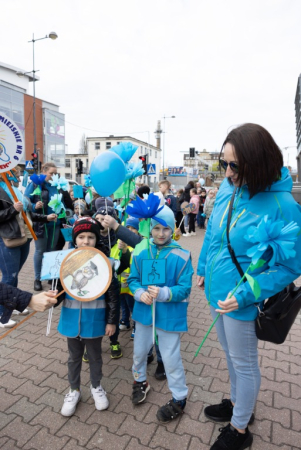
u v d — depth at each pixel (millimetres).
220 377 2623
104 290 2027
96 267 2047
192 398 2359
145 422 2123
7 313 1766
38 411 2227
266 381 2561
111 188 2447
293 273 1586
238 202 1732
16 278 3533
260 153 1523
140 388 2293
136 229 3229
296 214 1606
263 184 1571
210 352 3033
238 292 1598
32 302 1752
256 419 2137
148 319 2189
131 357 2963
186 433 2025
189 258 2266
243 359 1760
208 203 9875
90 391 2449
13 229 3318
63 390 2461
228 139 1630
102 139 48781
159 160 58469
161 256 2244
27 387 2490
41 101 34844
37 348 3098
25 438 1986
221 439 1853
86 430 2055
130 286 2299
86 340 2195
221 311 1622
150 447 1918
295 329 3543
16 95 31484
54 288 2117
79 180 42469
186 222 11414
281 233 1478
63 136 38219
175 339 2160
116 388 2492
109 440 1972
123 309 3453
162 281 2080
